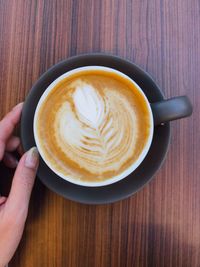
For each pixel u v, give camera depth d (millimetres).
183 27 240
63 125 219
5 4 241
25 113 221
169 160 234
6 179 236
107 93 222
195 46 239
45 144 217
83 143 218
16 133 241
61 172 213
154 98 221
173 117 201
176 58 239
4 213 210
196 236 231
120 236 232
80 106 220
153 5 241
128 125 218
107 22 241
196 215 232
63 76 218
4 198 223
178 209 232
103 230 233
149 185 233
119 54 241
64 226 233
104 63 224
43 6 241
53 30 240
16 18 240
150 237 232
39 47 240
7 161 236
